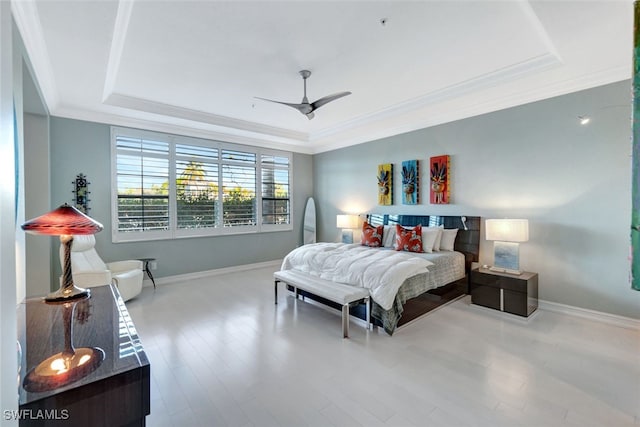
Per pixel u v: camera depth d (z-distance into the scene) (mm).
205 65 3076
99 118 4324
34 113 3549
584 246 3297
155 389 2059
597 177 3211
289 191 6688
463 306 3709
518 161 3783
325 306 3736
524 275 3441
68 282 2004
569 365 2311
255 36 2561
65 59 2783
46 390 956
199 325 3164
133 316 3428
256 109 4500
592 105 3221
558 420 1731
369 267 3160
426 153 4793
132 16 2258
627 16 2158
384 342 2746
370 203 5766
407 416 1782
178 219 5094
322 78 3404
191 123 4789
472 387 2049
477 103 3971
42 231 1749
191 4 2133
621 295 3074
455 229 4328
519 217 3781
